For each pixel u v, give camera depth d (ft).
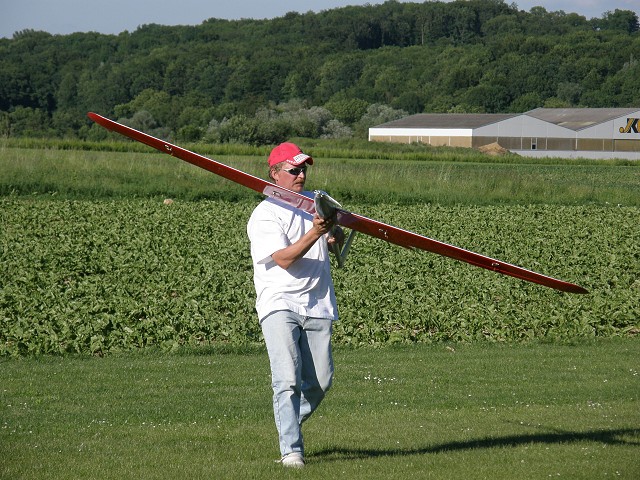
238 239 132.05
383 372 64.85
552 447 43.62
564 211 195.11
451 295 93.20
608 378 63.87
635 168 438.81
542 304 91.45
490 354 72.64
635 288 106.01
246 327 78.07
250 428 48.26
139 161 248.93
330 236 43.01
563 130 625.82
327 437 46.37
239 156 385.91
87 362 67.62
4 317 77.30
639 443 45.01
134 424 49.44
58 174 216.95
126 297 85.66
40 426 48.42
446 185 228.43
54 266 107.86
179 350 72.13
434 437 46.47
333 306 41.75
